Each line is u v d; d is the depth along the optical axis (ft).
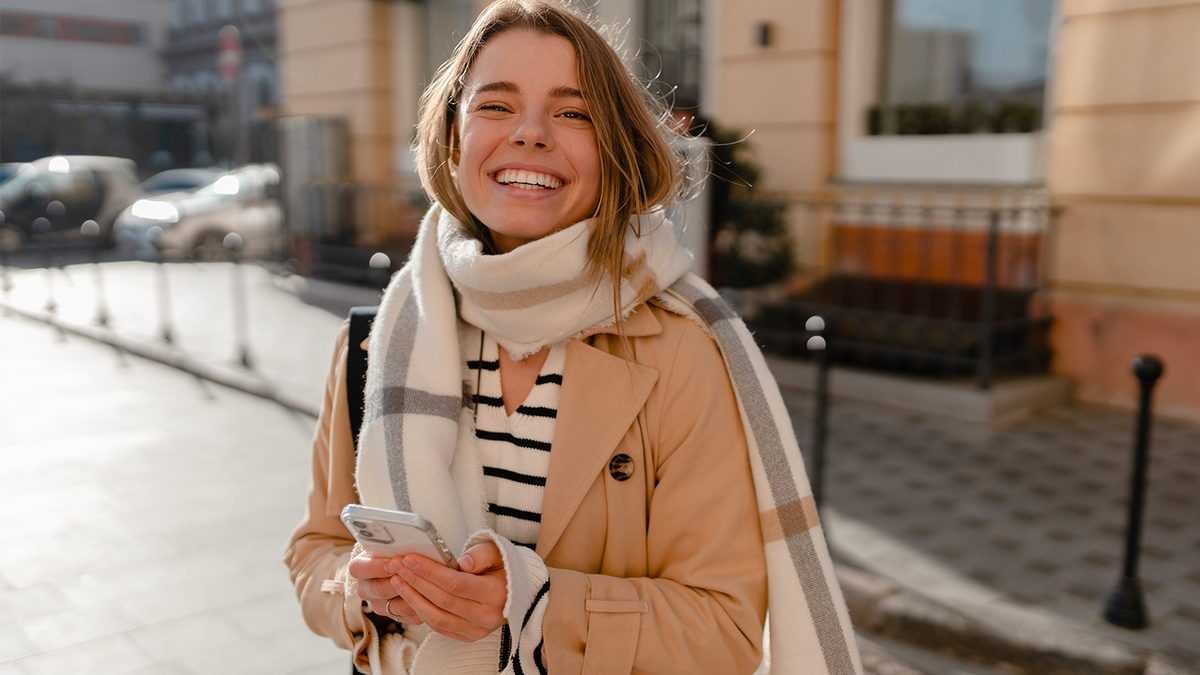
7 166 55.62
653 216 4.00
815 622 3.75
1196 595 11.10
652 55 26.63
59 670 10.07
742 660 3.68
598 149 3.74
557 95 3.72
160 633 10.87
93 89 95.81
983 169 20.39
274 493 15.33
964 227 20.66
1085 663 9.37
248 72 93.81
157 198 48.47
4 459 16.88
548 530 3.74
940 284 21.09
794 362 20.94
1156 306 17.99
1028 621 10.00
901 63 22.49
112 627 10.99
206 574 12.39
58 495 15.16
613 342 3.98
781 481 3.81
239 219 45.03
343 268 32.09
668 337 3.91
